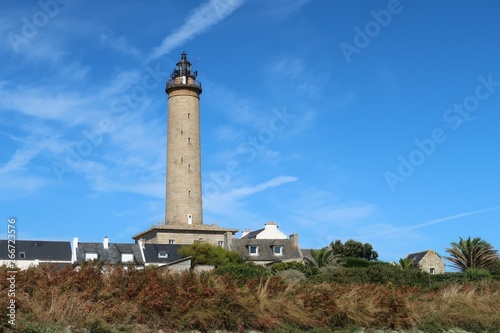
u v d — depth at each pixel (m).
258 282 25.22
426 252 81.56
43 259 77.50
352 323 24.38
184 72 98.62
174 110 97.31
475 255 65.94
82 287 20.88
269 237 88.88
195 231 92.81
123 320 19.81
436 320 26.45
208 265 70.25
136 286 21.39
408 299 27.73
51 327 17.75
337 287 26.69
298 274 47.62
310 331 22.62
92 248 78.44
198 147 97.25
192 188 95.25
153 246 82.62
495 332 26.47
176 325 20.47
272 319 22.23
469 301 29.27
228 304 21.88
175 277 22.94
